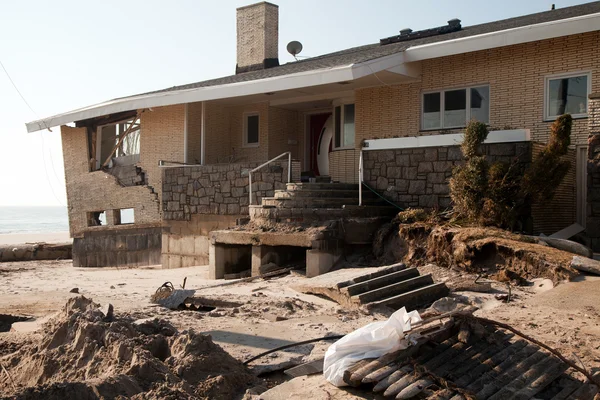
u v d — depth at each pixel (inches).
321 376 244.5
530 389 223.0
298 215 561.6
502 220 484.7
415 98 666.2
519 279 417.4
